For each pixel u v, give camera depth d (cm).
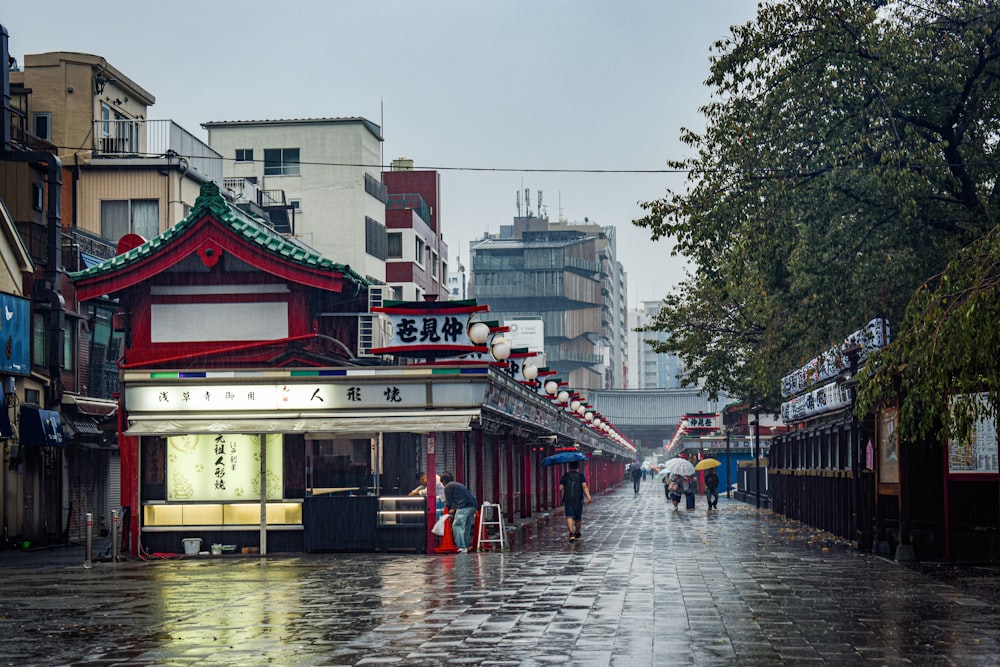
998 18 2358
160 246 2527
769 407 4972
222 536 2520
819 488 3488
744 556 2392
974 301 1566
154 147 4606
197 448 2528
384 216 6725
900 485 2220
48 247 3503
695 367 5041
